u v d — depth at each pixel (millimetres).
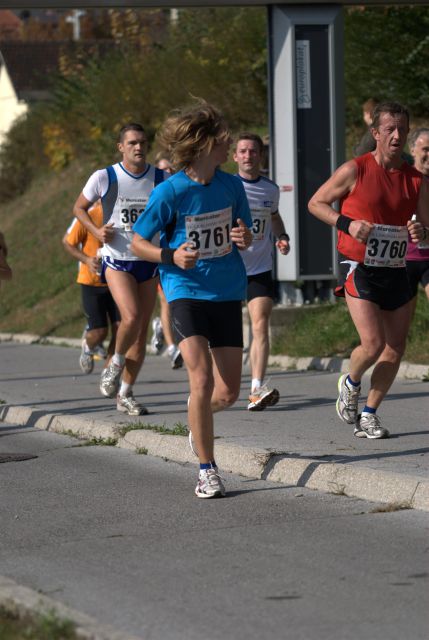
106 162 66688
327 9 34000
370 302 18375
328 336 32406
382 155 17656
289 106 34031
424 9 43625
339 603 11070
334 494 16078
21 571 12547
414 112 45781
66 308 51750
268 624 10492
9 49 105062
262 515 14953
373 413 19516
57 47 105500
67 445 21281
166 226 15648
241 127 57750
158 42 67062
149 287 23328
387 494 15445
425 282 23203
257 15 57312
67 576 12281
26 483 17703
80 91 71188
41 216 68188
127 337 23109
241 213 15906
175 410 24109
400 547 13117
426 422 21297
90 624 10047
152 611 10969
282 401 25250
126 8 32000
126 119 65500
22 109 101812
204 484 16109
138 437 20406
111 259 22984
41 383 31094
